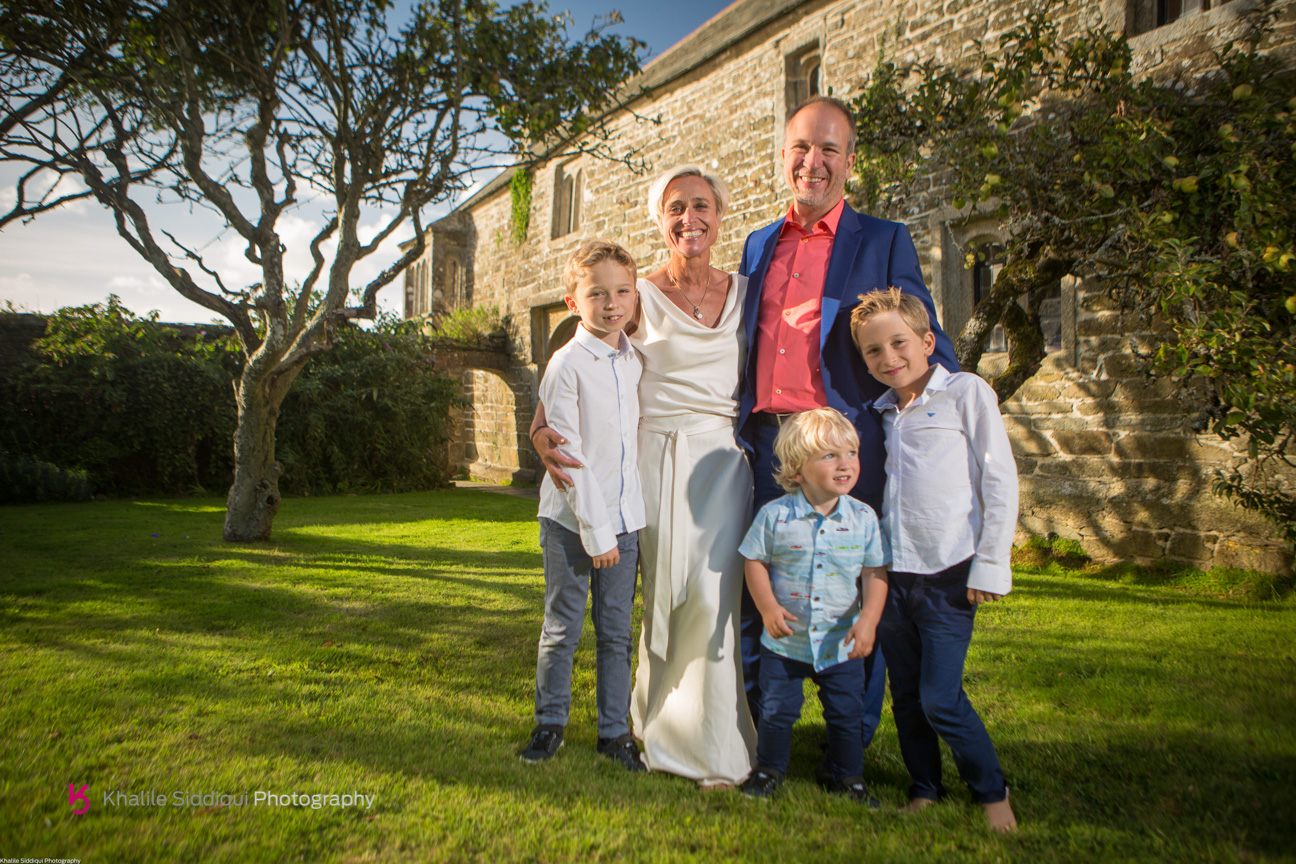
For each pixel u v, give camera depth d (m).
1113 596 4.59
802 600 1.90
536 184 13.15
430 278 16.14
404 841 1.60
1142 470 5.41
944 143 4.84
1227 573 4.91
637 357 2.23
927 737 1.88
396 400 12.26
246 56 5.61
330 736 2.20
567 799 1.82
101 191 5.71
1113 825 1.69
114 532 6.83
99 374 10.05
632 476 2.17
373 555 5.88
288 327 6.03
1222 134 3.85
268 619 3.71
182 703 2.46
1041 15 4.34
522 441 13.78
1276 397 3.58
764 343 2.18
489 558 5.87
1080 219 4.15
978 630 3.62
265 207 5.90
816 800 1.84
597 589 2.18
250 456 6.37
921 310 1.94
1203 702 2.50
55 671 2.77
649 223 10.34
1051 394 5.93
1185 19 5.04
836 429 1.89
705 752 1.98
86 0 5.16
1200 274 3.66
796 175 2.14
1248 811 1.71
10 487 9.48
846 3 7.42
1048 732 2.28
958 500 1.83
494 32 5.68
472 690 2.71
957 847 1.60
